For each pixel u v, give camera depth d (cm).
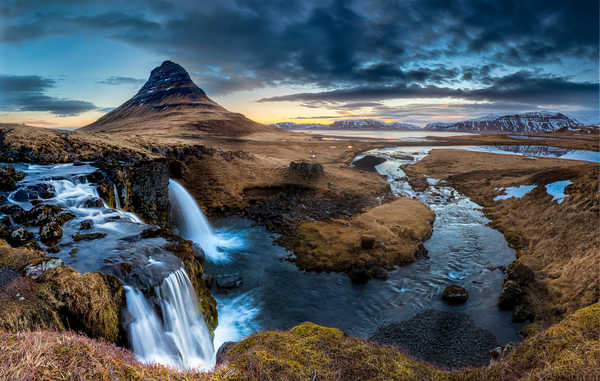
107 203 2756
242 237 3944
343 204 5284
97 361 696
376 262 3083
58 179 2612
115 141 4862
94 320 1294
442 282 2766
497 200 5394
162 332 1623
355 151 13675
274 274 2962
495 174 7469
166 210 3841
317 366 921
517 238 3728
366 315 2312
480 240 3791
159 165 3781
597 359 793
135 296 1571
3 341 689
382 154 13350
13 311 1061
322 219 4516
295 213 4756
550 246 3122
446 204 5581
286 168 7119
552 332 983
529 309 2202
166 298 1706
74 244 1892
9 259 1370
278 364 895
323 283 2783
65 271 1367
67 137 3966
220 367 891
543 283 2472
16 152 3200
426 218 4453
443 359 1803
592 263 2347
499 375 918
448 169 9019
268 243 3741
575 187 4150
